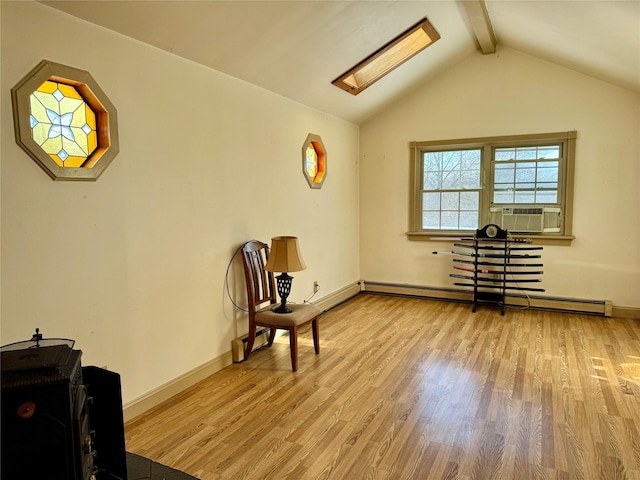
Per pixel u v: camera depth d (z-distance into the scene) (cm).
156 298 270
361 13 315
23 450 140
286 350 363
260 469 203
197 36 270
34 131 208
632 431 231
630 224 441
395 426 240
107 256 238
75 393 150
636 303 446
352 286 552
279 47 318
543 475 196
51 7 207
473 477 195
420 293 541
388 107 536
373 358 341
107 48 235
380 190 555
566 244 466
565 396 272
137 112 254
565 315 457
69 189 218
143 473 194
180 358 289
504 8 356
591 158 450
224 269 329
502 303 468
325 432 235
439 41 417
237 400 273
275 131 386
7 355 153
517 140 477
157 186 269
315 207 459
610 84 435
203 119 304
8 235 193
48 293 210
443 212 531
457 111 503
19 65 195
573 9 298
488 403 265
